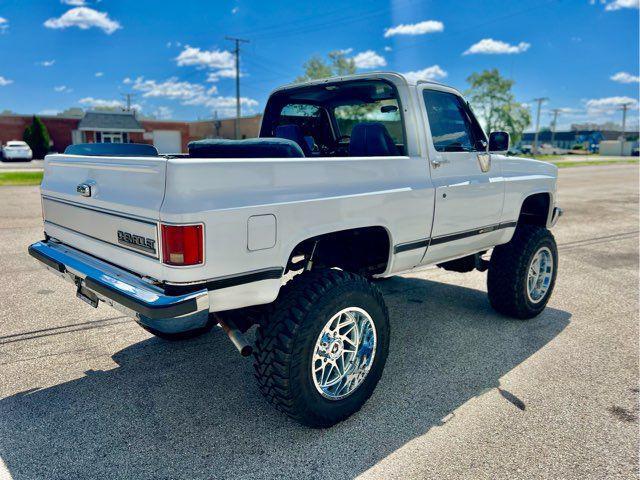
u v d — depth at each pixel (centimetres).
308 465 270
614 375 379
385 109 455
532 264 484
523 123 5291
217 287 253
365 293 305
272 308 284
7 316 474
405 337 447
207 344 424
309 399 287
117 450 280
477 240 427
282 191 275
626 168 3619
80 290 319
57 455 275
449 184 382
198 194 244
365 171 322
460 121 415
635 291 603
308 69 3906
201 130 5994
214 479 259
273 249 270
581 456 282
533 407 332
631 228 1045
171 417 313
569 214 1230
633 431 307
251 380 363
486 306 536
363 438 296
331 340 297
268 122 491
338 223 301
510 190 448
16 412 315
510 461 276
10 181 1798
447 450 285
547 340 445
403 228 348
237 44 4053
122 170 271
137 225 260
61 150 4766
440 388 356
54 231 352
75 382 355
